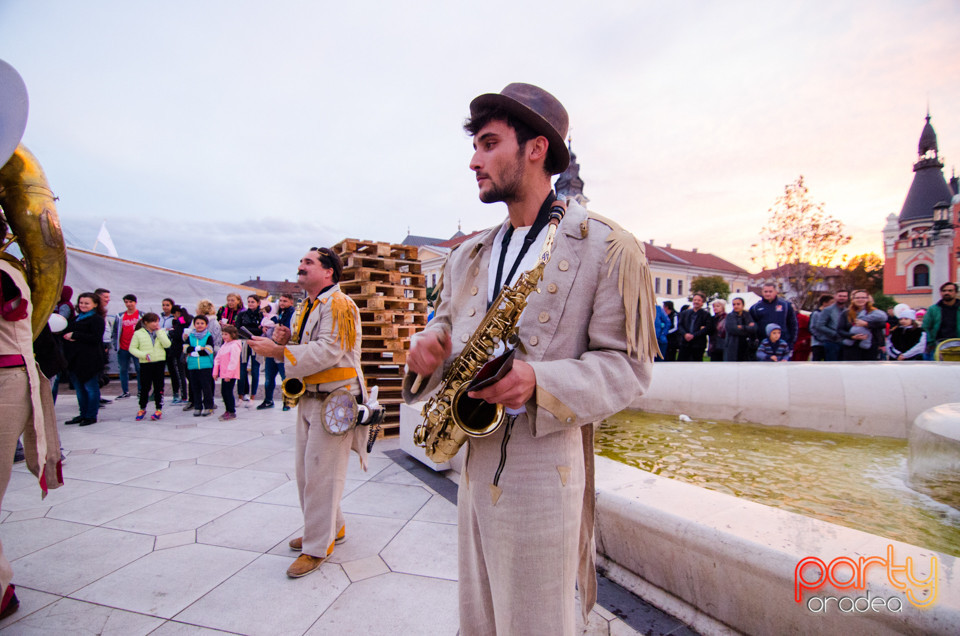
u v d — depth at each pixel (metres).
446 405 1.19
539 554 1.02
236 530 2.90
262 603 2.14
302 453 2.56
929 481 2.54
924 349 6.23
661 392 4.96
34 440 2.05
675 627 1.84
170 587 2.28
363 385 2.65
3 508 3.23
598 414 0.97
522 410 1.06
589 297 1.09
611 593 2.07
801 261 23.17
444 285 1.48
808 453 3.41
